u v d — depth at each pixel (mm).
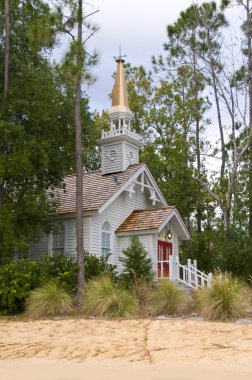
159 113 39281
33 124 20031
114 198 23922
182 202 34469
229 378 7789
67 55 17453
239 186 32875
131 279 19422
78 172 18297
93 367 8742
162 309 15711
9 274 17391
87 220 23047
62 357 9656
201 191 34594
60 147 21250
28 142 19547
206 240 27906
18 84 20219
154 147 38844
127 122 28984
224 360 9023
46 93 20172
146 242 23891
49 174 21594
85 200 24047
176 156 34969
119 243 24625
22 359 9555
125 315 15031
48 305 15664
